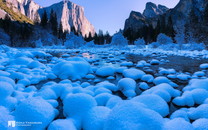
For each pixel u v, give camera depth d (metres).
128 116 1.24
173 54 9.94
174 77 3.76
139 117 1.24
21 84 2.95
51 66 5.33
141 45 20.59
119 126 1.18
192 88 2.70
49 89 2.43
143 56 9.30
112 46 20.03
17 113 1.55
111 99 1.97
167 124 1.27
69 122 1.52
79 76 3.90
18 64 5.09
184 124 1.25
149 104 1.81
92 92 2.46
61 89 2.54
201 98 2.17
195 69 4.84
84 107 1.75
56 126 1.39
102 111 1.64
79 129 1.56
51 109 1.73
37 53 7.79
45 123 1.50
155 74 4.25
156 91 2.29
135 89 2.93
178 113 1.74
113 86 2.82
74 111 1.73
